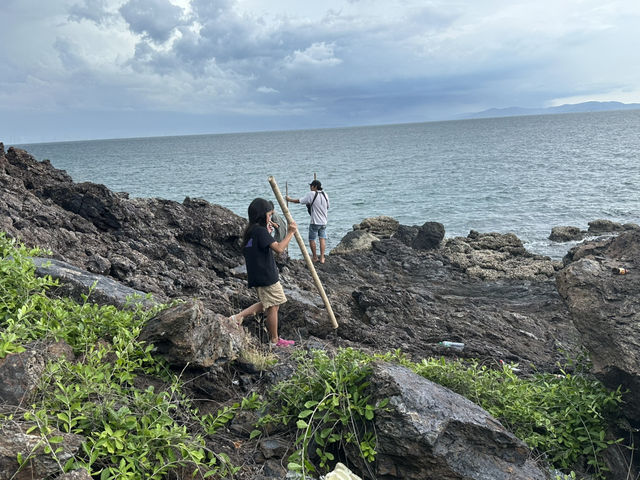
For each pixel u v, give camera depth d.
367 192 44.41
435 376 5.42
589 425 5.43
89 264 8.46
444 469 3.93
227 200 42.09
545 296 13.45
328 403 4.34
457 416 4.14
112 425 3.75
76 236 9.77
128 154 158.12
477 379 5.64
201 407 4.76
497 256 18.05
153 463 3.67
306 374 4.70
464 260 16.83
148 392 4.20
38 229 9.03
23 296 5.12
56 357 4.23
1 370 3.80
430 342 9.37
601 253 7.43
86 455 3.49
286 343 6.63
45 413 3.42
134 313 5.47
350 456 4.20
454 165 69.44
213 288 9.66
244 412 4.72
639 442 5.54
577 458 5.28
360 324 9.31
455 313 10.91
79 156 156.00
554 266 16.31
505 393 5.62
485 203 36.22
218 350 5.05
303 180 57.22
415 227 20.41
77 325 4.96
